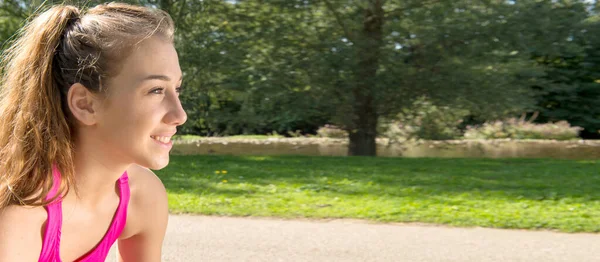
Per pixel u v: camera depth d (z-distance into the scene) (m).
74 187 1.03
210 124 15.30
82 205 1.08
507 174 9.08
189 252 4.36
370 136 15.65
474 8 14.08
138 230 1.28
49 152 1.00
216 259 4.19
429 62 14.30
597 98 26.66
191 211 5.88
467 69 13.95
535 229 5.13
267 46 14.66
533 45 14.30
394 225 5.29
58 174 1.01
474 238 4.78
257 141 23.81
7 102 1.04
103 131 1.01
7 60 1.07
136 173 1.24
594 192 7.01
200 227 5.16
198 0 14.01
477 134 24.80
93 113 1.00
